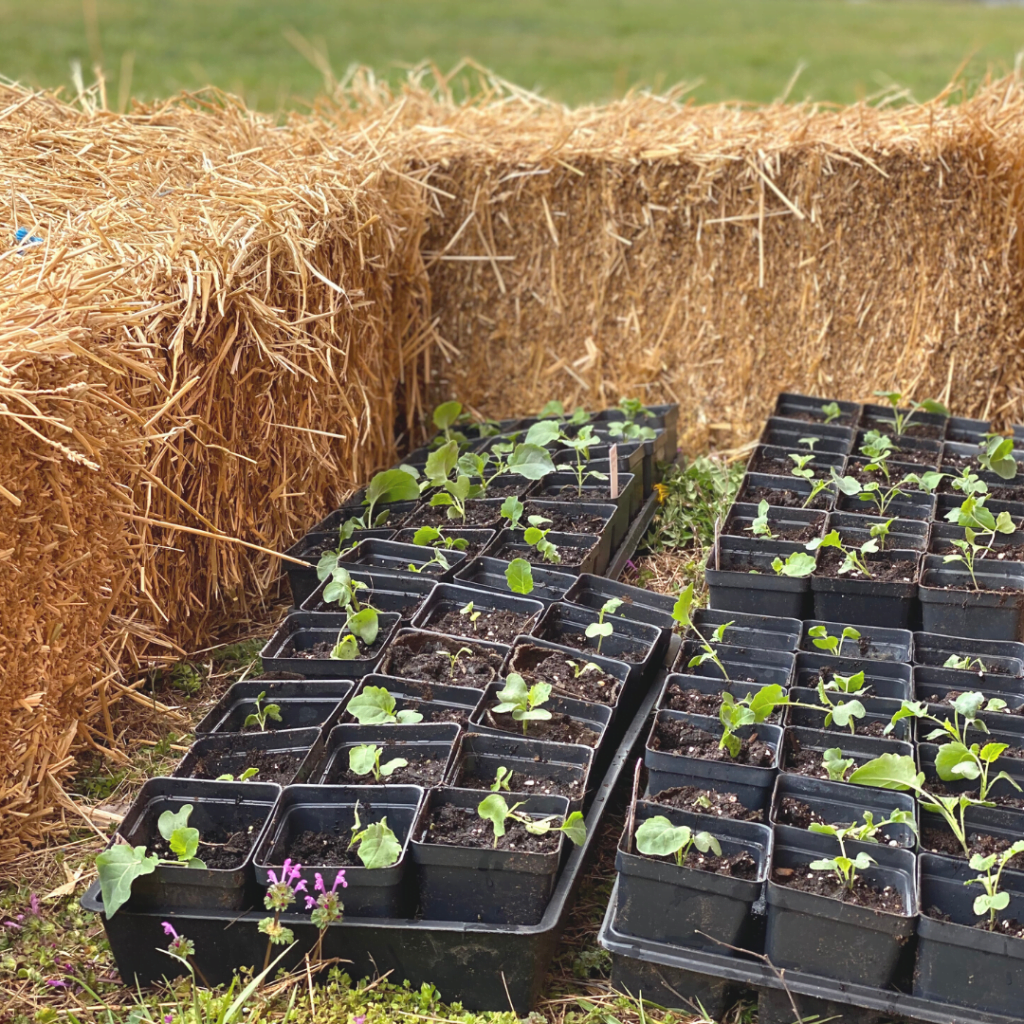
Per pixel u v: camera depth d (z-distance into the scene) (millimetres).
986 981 1131
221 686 1505
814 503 1646
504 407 2002
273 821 1223
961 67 1942
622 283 1915
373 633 1430
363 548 1568
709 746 1288
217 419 1509
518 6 6797
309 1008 1185
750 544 1546
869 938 1143
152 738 1434
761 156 1809
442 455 1654
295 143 1791
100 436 1336
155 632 1488
